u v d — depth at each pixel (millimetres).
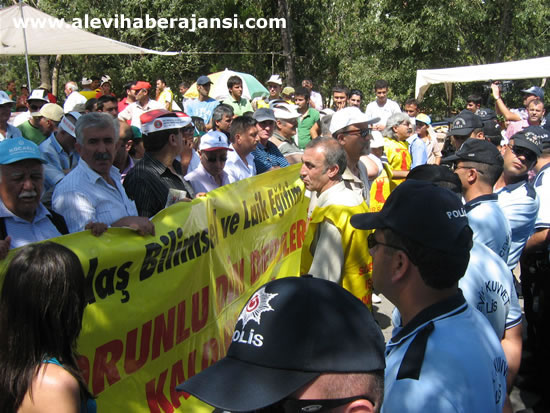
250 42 21375
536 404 4160
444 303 1716
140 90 9578
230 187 3832
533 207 3838
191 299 3195
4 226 2752
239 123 5281
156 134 3838
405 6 20109
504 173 4012
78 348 2373
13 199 2746
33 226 2836
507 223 3039
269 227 4461
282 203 4730
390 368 1689
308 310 1164
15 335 1757
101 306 2496
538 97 8586
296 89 9242
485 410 1578
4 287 1798
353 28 21562
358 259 3484
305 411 1117
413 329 1706
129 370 2656
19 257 1808
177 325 3045
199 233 3305
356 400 1123
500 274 2357
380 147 6152
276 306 1174
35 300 1755
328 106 22578
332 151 3604
